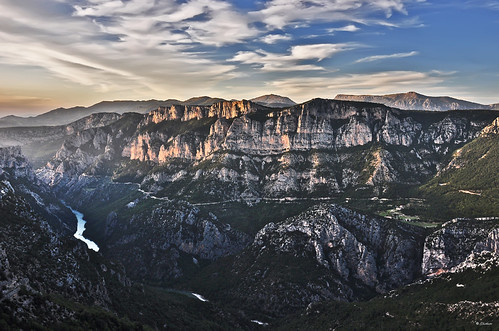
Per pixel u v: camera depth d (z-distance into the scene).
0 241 184.62
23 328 123.44
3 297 131.62
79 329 143.00
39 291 157.50
